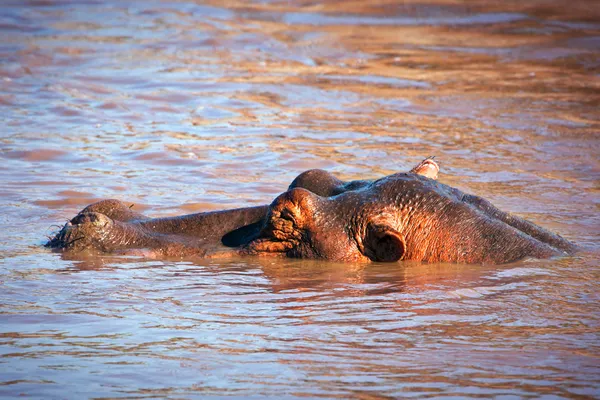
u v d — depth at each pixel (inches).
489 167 1073.5
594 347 461.4
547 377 420.2
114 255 675.4
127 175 1004.6
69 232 689.0
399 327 496.4
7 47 1845.5
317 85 1590.8
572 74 1692.9
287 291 576.1
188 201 885.2
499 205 882.8
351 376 421.7
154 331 487.8
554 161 1110.4
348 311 528.7
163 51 1860.2
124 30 2059.5
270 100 1473.9
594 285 586.9
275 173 1029.2
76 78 1589.6
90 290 573.0
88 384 411.5
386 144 1190.9
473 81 1630.2
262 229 676.1
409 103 1462.8
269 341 471.8
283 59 1808.6
